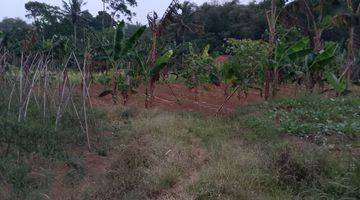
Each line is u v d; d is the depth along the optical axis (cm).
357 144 852
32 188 630
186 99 1462
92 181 676
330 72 1505
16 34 1925
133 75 1252
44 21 2359
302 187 624
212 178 614
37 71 1005
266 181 628
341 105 1242
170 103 1350
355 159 704
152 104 1235
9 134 769
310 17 1616
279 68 1420
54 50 1530
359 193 588
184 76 1520
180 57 1692
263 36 1861
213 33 3092
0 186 614
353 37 1766
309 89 1511
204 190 580
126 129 918
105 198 610
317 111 1131
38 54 1270
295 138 905
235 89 1294
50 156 725
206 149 788
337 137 907
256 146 800
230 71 1264
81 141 820
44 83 969
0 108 972
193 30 1419
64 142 796
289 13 1546
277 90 1441
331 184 616
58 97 1079
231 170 643
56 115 921
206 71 1461
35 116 934
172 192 604
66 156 738
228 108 1334
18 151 719
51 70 1237
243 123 1005
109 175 688
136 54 1223
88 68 1134
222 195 574
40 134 797
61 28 2261
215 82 1463
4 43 1672
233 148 788
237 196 577
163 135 849
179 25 1382
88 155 777
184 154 740
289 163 653
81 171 703
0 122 820
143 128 906
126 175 670
